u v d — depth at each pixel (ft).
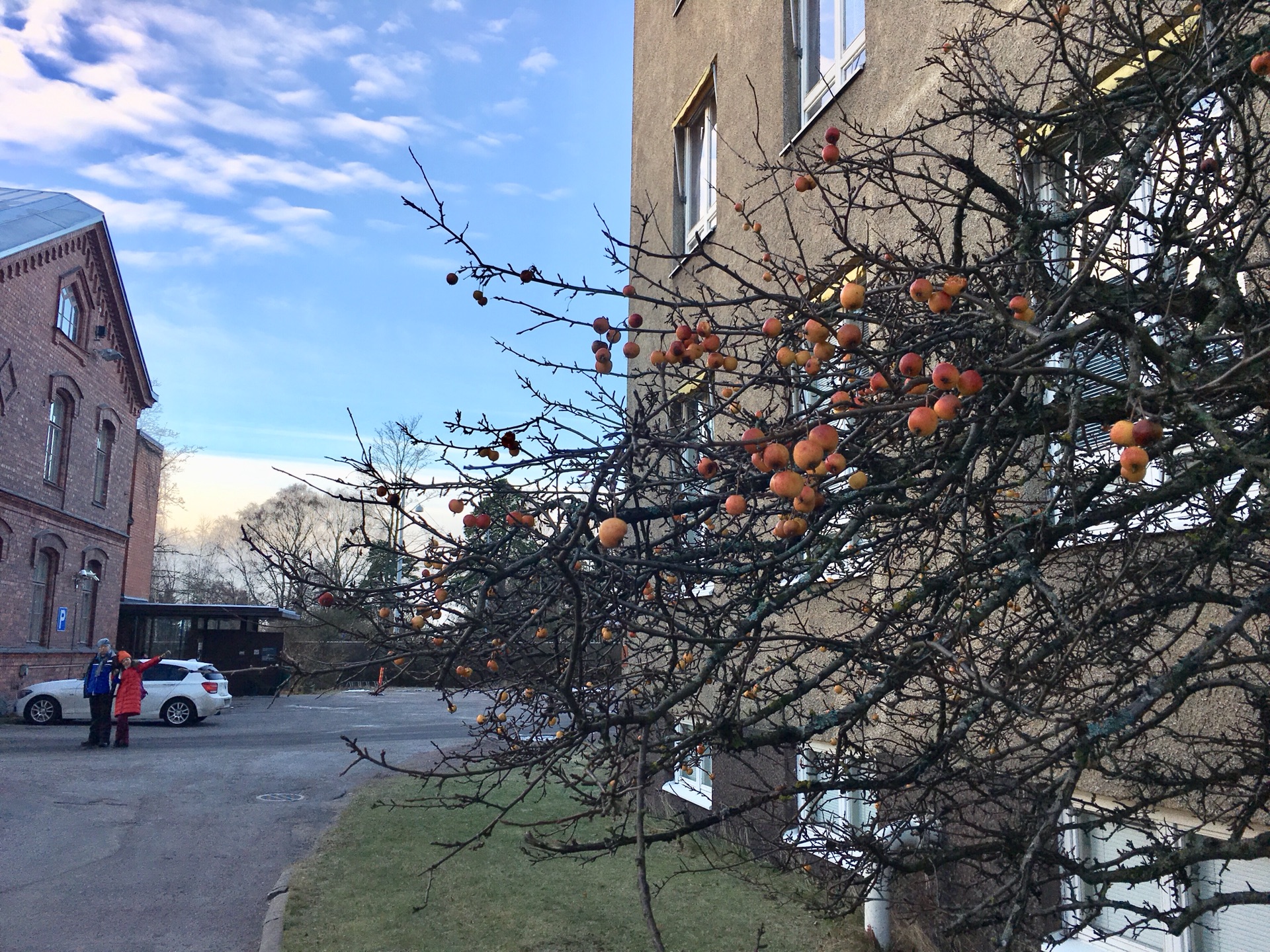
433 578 8.23
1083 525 7.63
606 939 17.74
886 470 8.80
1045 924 13.47
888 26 19.52
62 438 72.08
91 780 36.45
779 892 19.69
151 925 19.25
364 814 30.22
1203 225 8.28
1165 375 6.73
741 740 7.26
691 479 8.68
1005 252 8.71
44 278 66.95
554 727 10.03
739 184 26.89
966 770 8.63
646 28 37.32
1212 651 6.19
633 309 35.91
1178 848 8.99
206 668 63.87
